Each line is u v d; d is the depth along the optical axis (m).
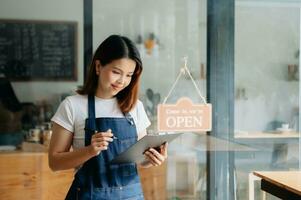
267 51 3.53
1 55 3.29
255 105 3.53
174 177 3.42
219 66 3.45
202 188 3.47
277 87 3.56
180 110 3.30
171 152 3.41
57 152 1.79
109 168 1.85
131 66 1.81
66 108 1.83
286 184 2.51
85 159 1.71
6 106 3.29
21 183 3.16
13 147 3.22
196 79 3.43
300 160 3.64
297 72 3.59
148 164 1.95
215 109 3.44
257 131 3.54
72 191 1.86
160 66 3.40
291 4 3.54
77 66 3.34
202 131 3.35
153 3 3.40
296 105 3.59
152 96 3.36
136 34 3.39
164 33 3.41
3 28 3.28
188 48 3.44
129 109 1.90
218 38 3.46
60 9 3.31
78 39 3.33
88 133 1.83
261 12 3.51
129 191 1.87
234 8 3.47
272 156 3.57
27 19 3.30
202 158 3.45
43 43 3.32
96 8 3.33
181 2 3.43
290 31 3.55
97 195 1.83
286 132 3.58
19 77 3.32
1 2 3.26
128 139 1.90
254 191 3.48
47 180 3.17
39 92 3.34
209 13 3.45
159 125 3.25
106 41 1.82
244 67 3.50
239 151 3.51
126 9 3.37
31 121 3.31
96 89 1.88
